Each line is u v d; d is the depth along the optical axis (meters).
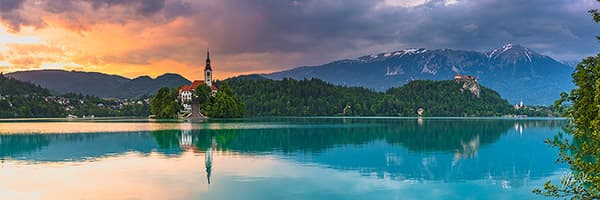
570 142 71.81
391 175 41.81
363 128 126.19
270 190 34.94
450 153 59.69
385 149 64.25
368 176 41.19
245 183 37.56
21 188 35.38
